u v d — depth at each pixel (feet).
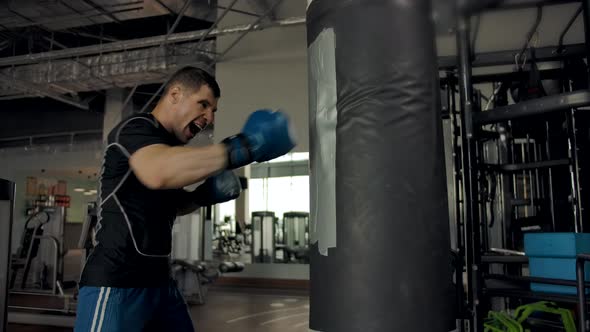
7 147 28.76
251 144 2.99
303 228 25.94
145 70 16.57
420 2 3.75
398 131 3.52
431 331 3.41
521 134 9.86
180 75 3.45
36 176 30.48
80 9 14.40
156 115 3.44
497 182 9.62
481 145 8.15
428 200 3.55
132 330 3.15
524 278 6.01
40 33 17.75
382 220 3.44
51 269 16.29
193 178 2.87
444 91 8.73
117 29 19.72
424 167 3.56
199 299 15.31
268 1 14.71
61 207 16.53
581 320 5.03
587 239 5.79
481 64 8.04
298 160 34.78
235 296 17.43
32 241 15.06
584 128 7.41
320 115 3.82
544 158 9.51
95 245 3.26
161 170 2.85
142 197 3.27
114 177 3.23
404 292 3.38
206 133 21.84
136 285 3.21
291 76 16.55
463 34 6.54
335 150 3.67
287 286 20.35
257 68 16.84
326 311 3.60
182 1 14.60
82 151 26.86
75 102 22.07
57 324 10.84
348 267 3.49
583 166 7.30
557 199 8.68
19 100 28.22
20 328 10.93
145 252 3.25
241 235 29.68
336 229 3.59
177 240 17.29
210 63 16.49
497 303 9.28
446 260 3.64
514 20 11.42
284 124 3.10
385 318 3.37
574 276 5.70
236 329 11.15
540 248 6.05
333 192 3.64
